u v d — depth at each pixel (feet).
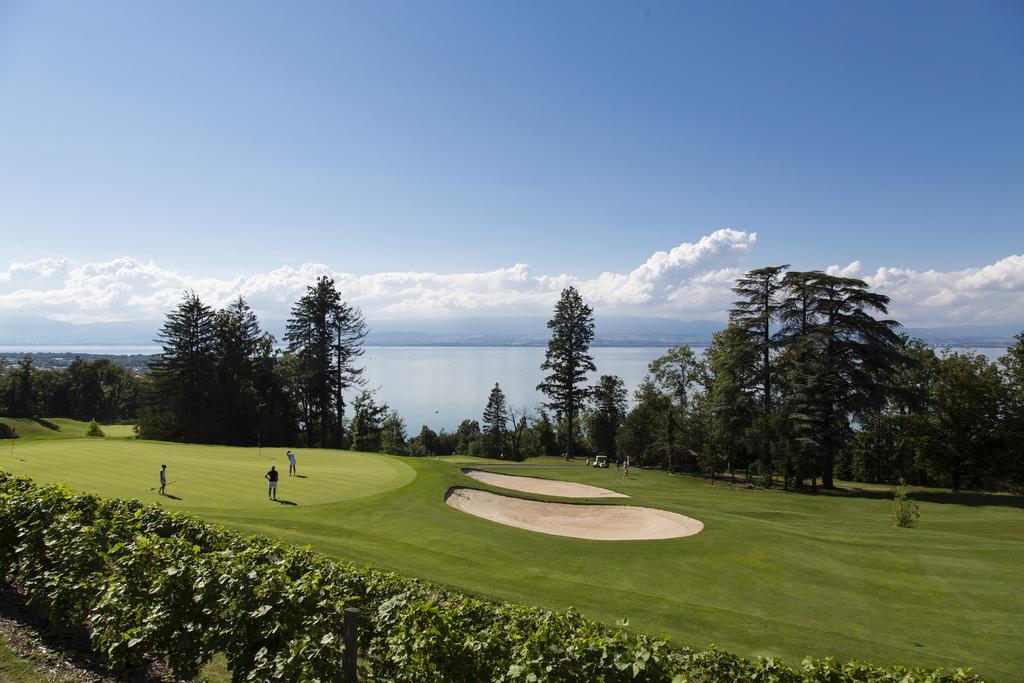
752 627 43.60
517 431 315.17
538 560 61.46
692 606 48.11
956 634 44.57
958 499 122.62
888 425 183.83
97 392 396.57
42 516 32.35
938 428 157.89
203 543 36.63
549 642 22.90
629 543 68.44
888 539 71.15
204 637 23.08
